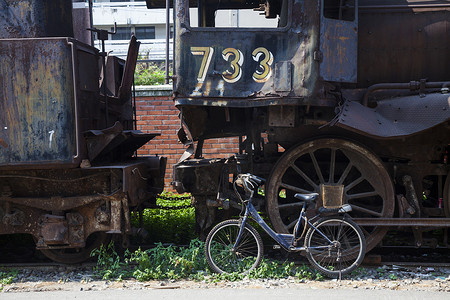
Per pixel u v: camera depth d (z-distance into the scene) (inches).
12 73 202.8
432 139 223.0
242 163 222.4
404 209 219.5
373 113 210.1
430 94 215.6
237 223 206.2
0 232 220.4
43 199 217.0
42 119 203.9
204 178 224.8
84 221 219.6
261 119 227.1
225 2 253.4
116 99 266.5
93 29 238.4
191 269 209.0
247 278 200.4
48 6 225.5
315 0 206.1
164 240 265.4
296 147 222.1
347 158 239.9
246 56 207.5
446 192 225.5
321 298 174.6
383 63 230.2
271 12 240.2
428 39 228.1
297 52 206.2
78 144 207.0
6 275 211.6
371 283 196.4
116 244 249.3
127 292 184.9
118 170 215.0
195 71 208.2
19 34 219.5
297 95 204.8
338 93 213.5
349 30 215.6
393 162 229.3
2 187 218.4
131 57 266.2
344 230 218.4
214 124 230.7
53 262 232.2
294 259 229.9
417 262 227.1
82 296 180.9
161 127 371.2
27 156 204.1
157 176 275.3
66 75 204.7
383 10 228.4
